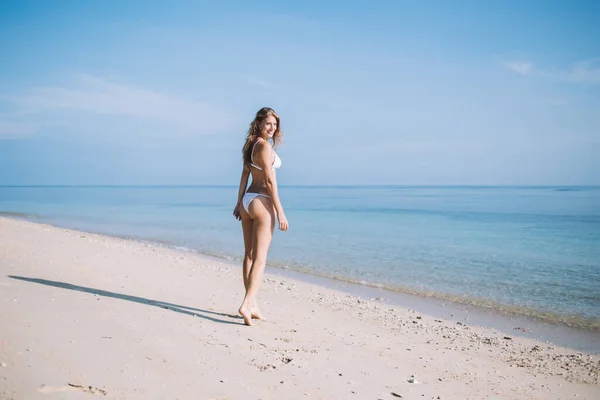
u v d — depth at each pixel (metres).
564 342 6.01
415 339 5.53
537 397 3.88
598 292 9.20
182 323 4.49
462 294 8.96
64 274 6.30
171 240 16.59
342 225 26.23
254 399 2.98
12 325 3.60
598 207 50.06
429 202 69.12
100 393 2.69
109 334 3.77
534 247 16.53
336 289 9.06
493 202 67.00
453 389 3.80
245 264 5.07
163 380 3.03
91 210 36.97
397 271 11.43
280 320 5.45
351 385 3.51
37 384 2.67
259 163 4.79
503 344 5.72
